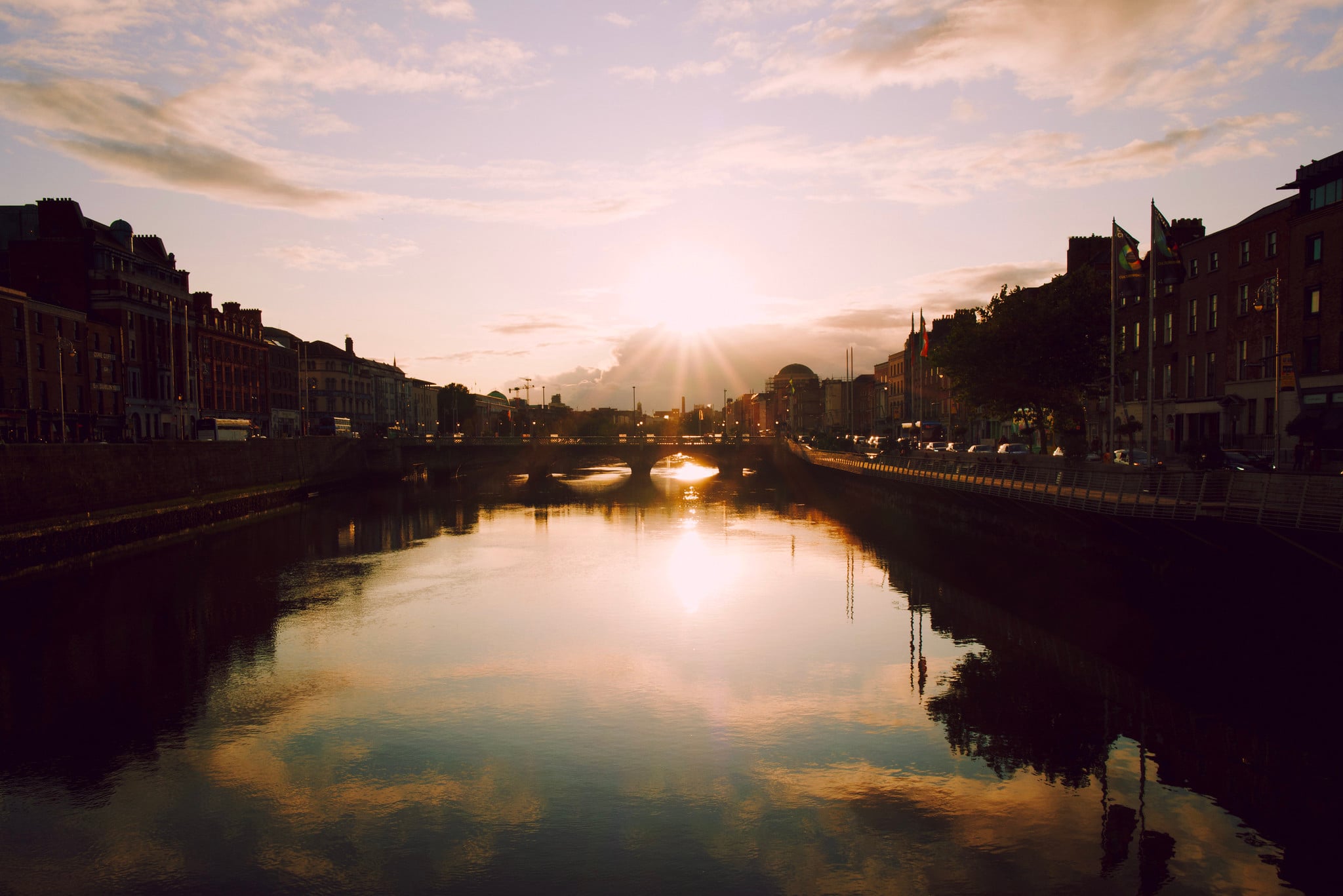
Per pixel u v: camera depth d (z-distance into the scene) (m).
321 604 38.94
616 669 28.50
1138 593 32.06
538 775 20.22
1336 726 21.61
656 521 73.06
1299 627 23.47
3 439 60.22
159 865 16.61
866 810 18.20
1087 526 35.50
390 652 30.81
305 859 16.67
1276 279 42.47
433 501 94.31
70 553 48.19
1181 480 28.27
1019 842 16.78
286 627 34.56
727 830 17.48
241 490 77.38
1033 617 34.69
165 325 91.31
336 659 29.88
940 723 23.02
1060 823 17.45
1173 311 63.84
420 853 16.81
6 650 31.33
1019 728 22.47
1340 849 16.25
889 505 71.75
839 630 33.38
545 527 69.12
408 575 46.25
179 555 53.34
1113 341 45.28
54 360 71.12
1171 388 63.97
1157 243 38.88
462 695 25.95
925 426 117.69
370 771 20.59
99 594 40.97
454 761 21.11
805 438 145.75
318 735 22.88
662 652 30.44
